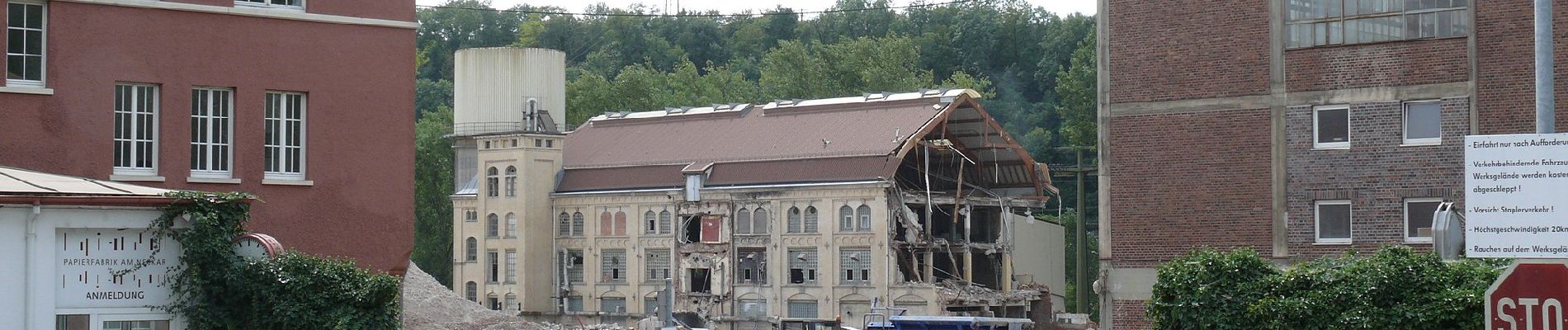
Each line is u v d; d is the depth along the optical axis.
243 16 39.25
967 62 159.75
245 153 39.06
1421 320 29.92
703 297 91.19
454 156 114.19
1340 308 31.31
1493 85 38.66
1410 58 39.75
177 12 38.47
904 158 91.75
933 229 92.75
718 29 188.25
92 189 31.38
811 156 88.75
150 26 38.16
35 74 37.22
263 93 39.41
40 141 36.88
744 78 151.38
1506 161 20.02
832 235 86.62
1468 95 38.91
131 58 37.91
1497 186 20.08
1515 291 20.20
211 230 31.81
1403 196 39.75
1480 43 38.84
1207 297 33.25
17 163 36.59
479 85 106.81
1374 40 40.25
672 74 143.25
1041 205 92.81
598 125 103.44
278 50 39.62
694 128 97.62
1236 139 41.75
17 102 36.72
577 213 97.50
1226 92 41.91
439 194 123.88
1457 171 38.97
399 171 41.22
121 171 37.91
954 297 83.19
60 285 30.36
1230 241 41.66
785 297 88.12
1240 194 41.62
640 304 93.88
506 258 98.12
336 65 40.41
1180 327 34.12
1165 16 42.84
